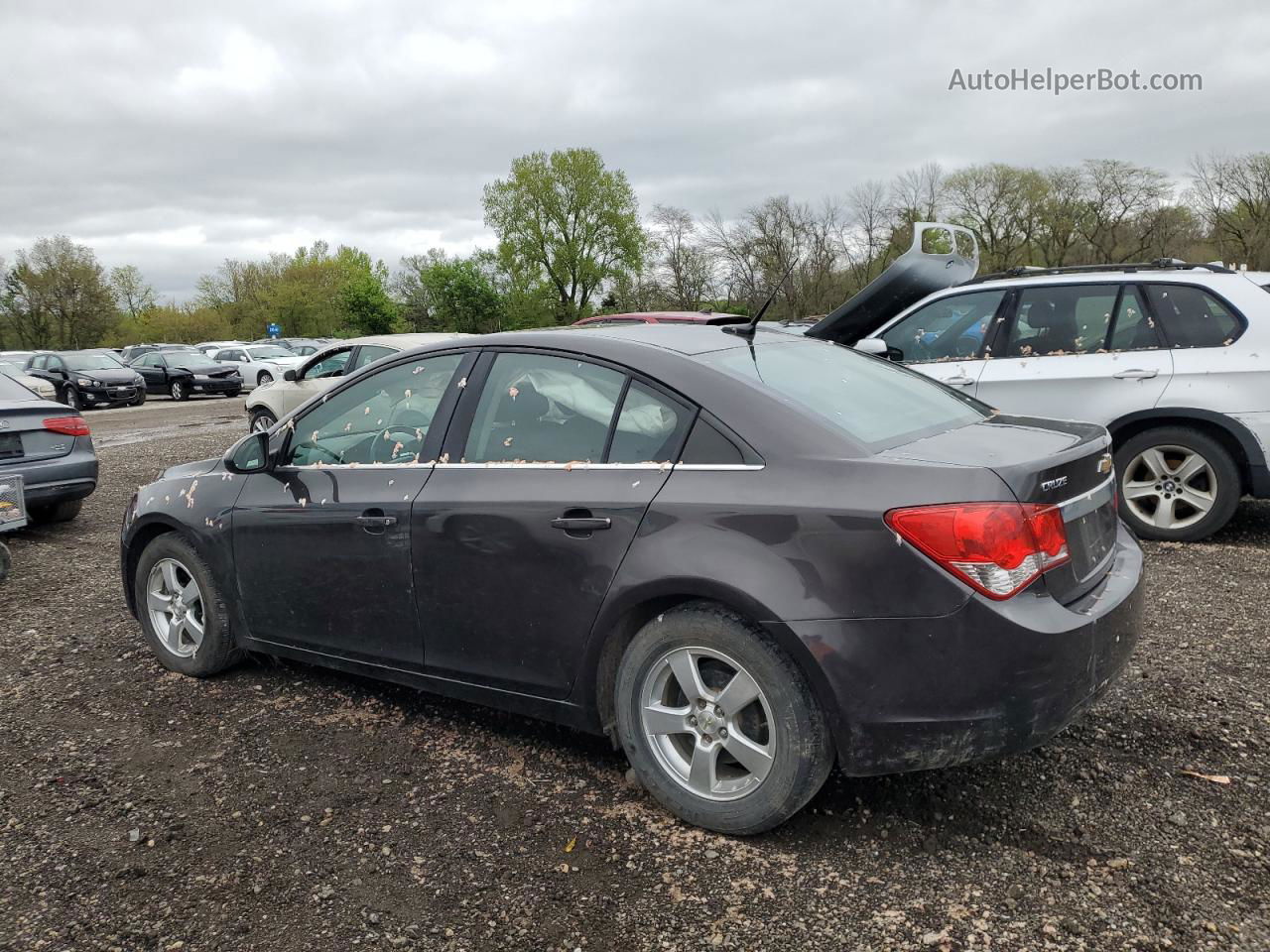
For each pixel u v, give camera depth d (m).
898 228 46.94
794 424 2.84
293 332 74.88
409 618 3.48
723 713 2.80
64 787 3.28
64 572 6.36
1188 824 2.82
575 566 3.02
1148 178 47.00
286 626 3.92
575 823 2.98
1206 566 5.39
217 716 3.87
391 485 3.51
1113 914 2.43
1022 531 2.53
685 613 2.83
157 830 3.00
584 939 2.43
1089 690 2.65
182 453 13.20
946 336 6.59
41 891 2.69
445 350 3.61
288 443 3.96
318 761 3.45
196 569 4.18
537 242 63.22
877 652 2.56
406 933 2.47
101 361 25.55
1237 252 46.62
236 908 2.59
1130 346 5.91
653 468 2.96
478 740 3.59
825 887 2.60
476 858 2.80
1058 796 3.00
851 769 2.65
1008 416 3.49
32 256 61.88
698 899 2.57
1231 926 2.37
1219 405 5.59
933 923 2.43
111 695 4.12
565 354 3.30
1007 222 49.88
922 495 2.55
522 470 3.22
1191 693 3.70
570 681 3.12
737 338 3.51
